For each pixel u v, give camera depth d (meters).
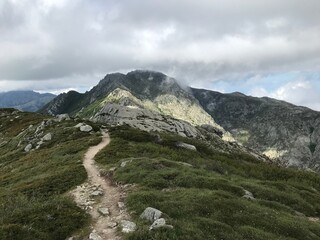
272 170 57.75
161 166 39.00
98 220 25.17
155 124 103.81
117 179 35.12
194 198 28.72
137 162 39.41
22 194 31.27
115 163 41.72
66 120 79.69
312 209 35.56
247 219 26.81
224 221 25.80
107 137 61.38
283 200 35.84
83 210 26.81
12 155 62.03
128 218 25.03
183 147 59.94
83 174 37.16
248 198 32.62
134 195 28.73
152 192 29.52
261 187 37.56
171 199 28.33
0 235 20.80
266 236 24.36
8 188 36.44
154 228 21.73
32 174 42.50
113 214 26.20
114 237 22.14
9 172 48.94
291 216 30.47
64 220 24.09
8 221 23.72
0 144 79.19
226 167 50.72
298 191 41.34
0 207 27.48
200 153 59.25
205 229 23.44
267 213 28.84
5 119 110.69
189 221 24.25
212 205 27.72
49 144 62.16
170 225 22.06
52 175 37.06
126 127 74.81
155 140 60.88
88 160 44.88
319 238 26.80
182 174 35.69
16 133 86.69
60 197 30.02
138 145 52.81
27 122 97.94
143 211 25.23
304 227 28.05
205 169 44.38
